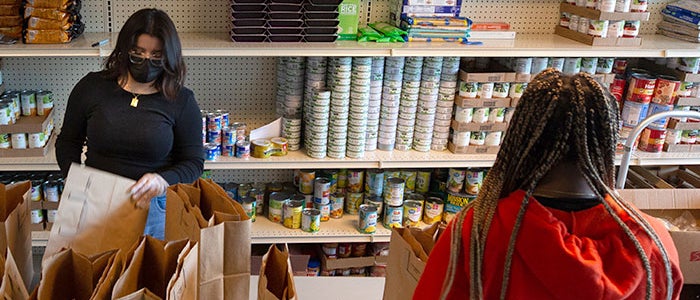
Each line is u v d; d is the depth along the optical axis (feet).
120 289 3.80
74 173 4.67
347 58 9.71
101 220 4.82
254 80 10.82
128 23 6.65
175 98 7.05
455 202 10.91
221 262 4.18
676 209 6.86
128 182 4.88
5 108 9.11
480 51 9.49
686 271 5.74
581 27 10.37
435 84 10.29
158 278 4.13
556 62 10.32
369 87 10.05
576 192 3.41
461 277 3.50
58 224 4.67
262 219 10.91
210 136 9.91
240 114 11.00
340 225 10.77
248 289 4.33
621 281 3.19
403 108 10.42
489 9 11.01
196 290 4.11
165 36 6.63
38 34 8.70
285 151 10.19
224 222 4.11
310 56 9.93
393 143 10.60
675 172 11.23
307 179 10.83
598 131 3.35
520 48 9.68
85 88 7.00
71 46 8.77
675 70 10.78
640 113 10.66
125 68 6.75
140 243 4.02
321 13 9.37
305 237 10.38
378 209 10.94
